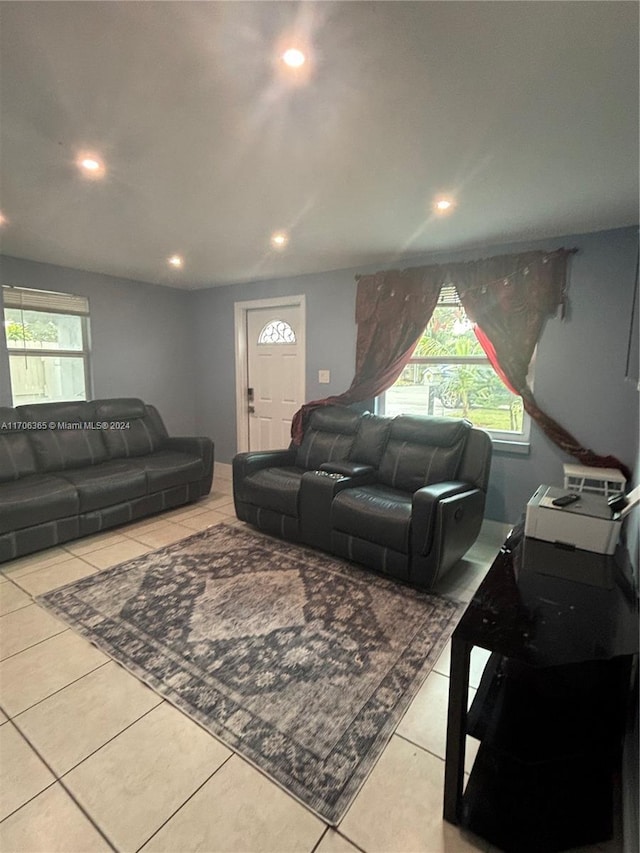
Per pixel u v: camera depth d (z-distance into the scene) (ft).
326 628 6.83
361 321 12.14
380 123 5.18
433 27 3.64
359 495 9.09
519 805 3.91
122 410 13.28
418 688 5.60
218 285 15.61
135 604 7.45
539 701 4.24
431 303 10.94
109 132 5.43
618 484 8.70
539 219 8.34
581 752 3.77
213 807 4.09
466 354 11.09
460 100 4.71
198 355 16.81
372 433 10.80
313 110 4.93
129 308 14.60
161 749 4.67
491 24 3.60
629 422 8.86
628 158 5.98
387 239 9.76
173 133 5.46
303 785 4.30
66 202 7.74
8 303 11.64
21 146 5.78
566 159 6.02
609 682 4.20
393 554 8.18
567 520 5.17
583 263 9.13
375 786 4.31
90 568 8.77
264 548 9.82
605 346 9.00
